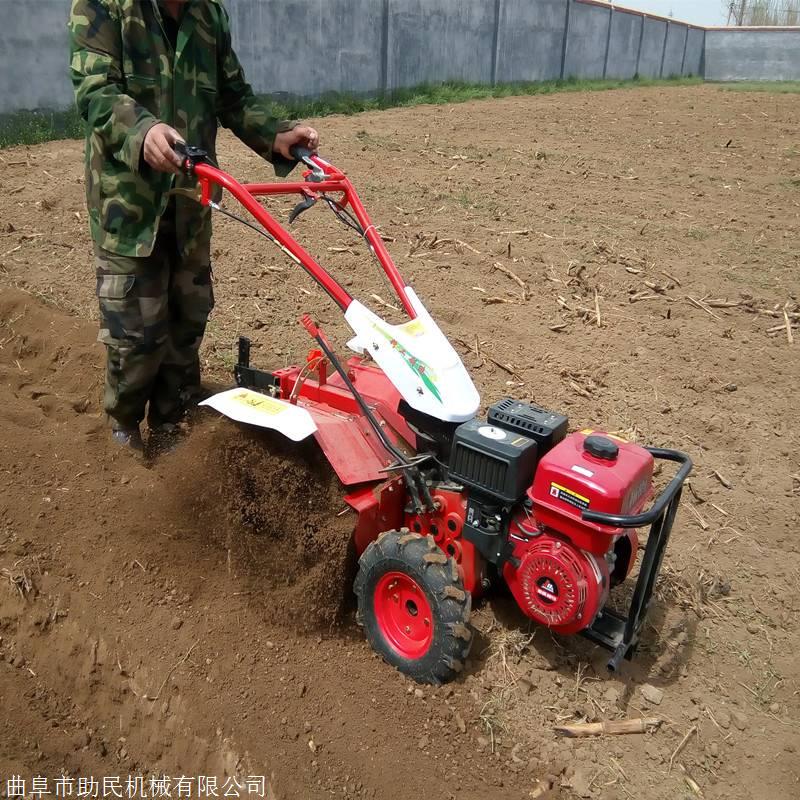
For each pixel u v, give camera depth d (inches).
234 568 151.4
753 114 725.9
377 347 139.6
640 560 166.6
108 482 168.7
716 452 210.8
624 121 666.8
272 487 152.9
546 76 1019.9
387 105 706.8
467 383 141.7
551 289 296.7
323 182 161.3
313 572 143.5
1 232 299.0
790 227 384.8
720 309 290.7
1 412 188.1
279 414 143.6
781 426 222.5
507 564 132.4
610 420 217.9
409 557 127.7
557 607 124.3
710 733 130.6
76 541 153.6
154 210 156.9
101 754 124.0
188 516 157.9
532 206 390.9
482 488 128.4
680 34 1300.4
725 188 453.4
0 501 158.9
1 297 246.4
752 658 146.9
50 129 458.6
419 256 313.4
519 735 126.7
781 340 270.7
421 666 130.1
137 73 152.8
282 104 634.2
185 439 177.8
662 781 121.5
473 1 852.6
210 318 249.3
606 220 377.4
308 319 146.3
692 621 153.6
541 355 249.6
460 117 647.1
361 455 144.9
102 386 206.7
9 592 141.6
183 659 134.9
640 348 258.7
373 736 124.0
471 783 118.7
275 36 634.8
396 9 745.0
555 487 121.2
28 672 133.2
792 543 179.6
